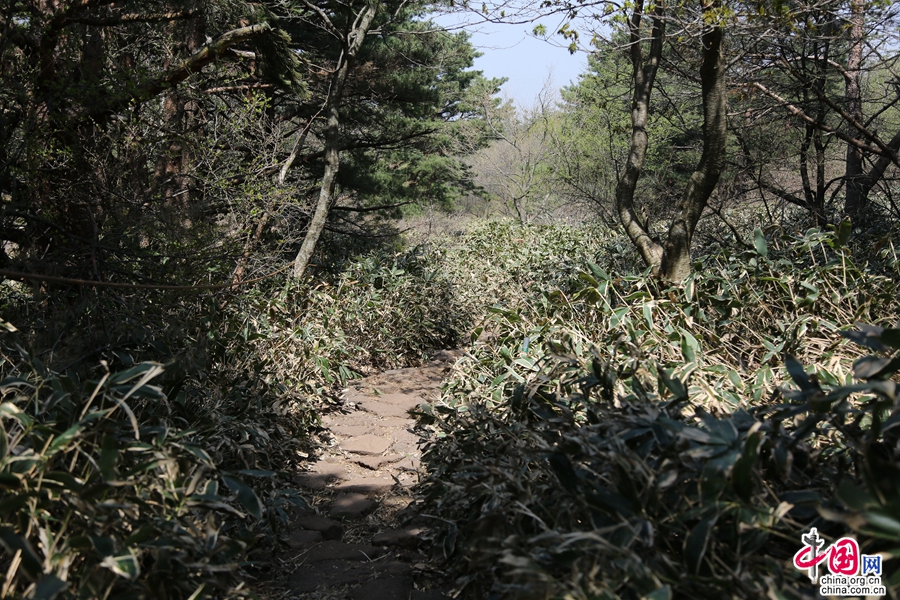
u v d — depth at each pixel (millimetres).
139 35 7695
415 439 5402
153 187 5691
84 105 5125
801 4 6043
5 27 4598
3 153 4574
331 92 10109
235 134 7664
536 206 23469
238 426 3561
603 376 2895
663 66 9094
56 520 2023
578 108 18484
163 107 7508
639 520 1942
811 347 4238
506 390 4258
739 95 8125
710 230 8500
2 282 4809
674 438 2158
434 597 3088
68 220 5145
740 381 3648
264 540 3492
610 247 8719
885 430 1996
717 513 1846
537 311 5289
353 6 11570
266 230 8531
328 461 5109
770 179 9289
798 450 2174
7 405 2264
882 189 8594
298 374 5949
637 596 1897
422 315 8664
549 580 1783
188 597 2125
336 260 11953
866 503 1526
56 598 1868
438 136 14930
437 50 14344
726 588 1769
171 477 2363
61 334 3814
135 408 3277
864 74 10172
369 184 13750
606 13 5727
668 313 4777
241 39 6750
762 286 5094
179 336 4270
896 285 4918
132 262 5031
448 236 17469
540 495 2543
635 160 6223
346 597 3070
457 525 3094
